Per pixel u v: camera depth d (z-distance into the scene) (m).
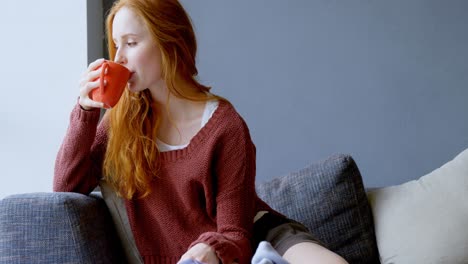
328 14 2.68
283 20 2.70
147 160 1.68
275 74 2.71
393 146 2.66
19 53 2.54
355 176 2.25
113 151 1.70
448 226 2.16
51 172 2.52
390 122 2.66
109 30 1.70
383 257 2.21
